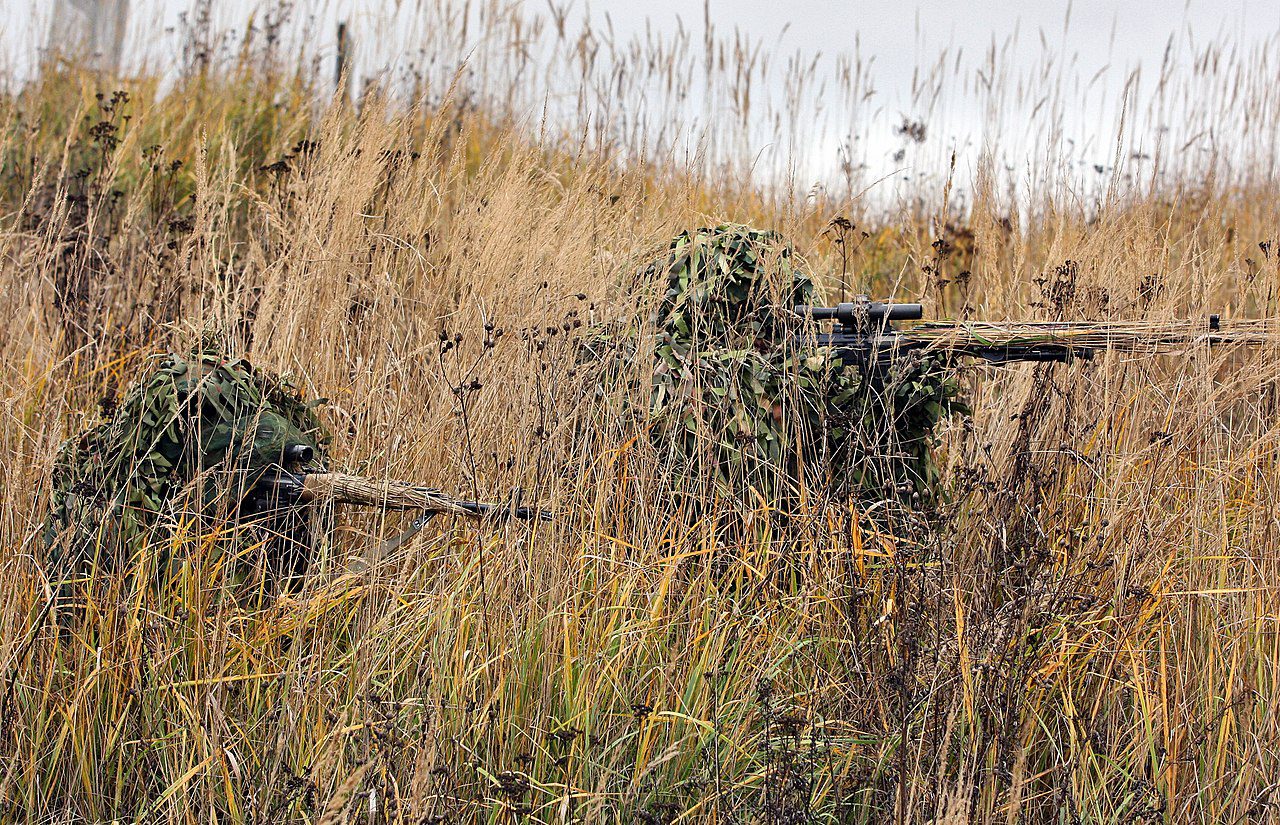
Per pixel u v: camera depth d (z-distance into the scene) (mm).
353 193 22156
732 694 13758
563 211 21562
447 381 15992
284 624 13820
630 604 14539
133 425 14125
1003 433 17641
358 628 13992
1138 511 15789
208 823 12156
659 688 13664
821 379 16422
